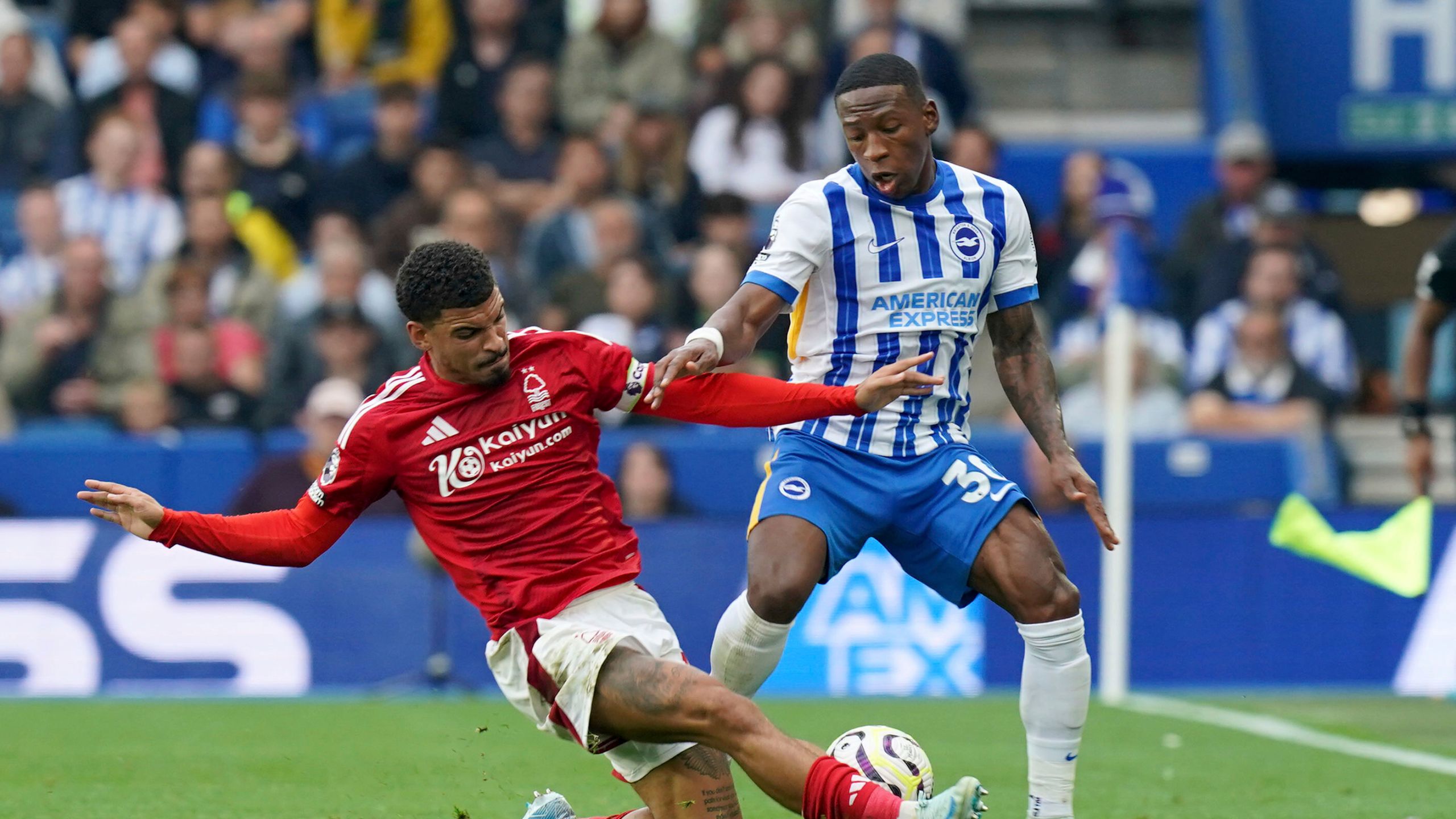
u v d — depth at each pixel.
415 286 13.47
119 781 21.25
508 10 46.66
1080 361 41.12
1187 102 52.84
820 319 16.16
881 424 15.87
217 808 19.12
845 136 15.70
